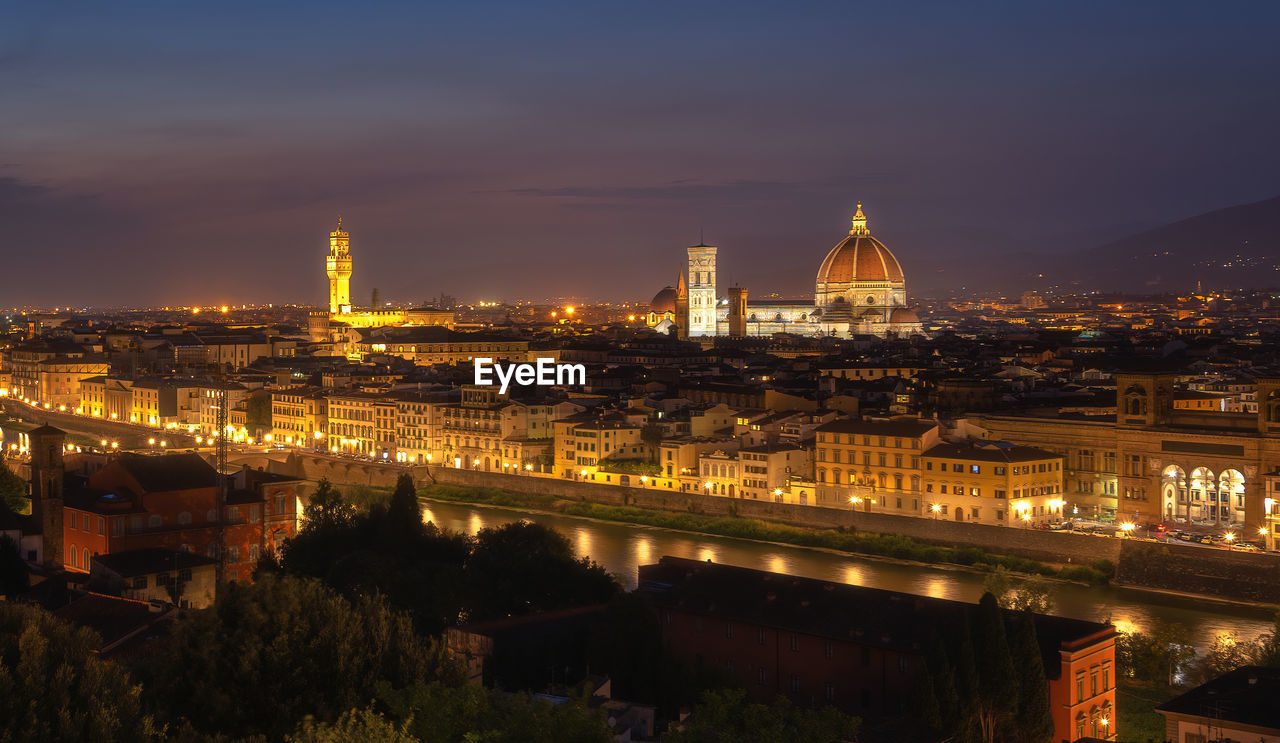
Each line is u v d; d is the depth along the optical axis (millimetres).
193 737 128875
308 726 130750
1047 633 186500
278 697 148500
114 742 121500
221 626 156625
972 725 165875
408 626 166750
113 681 130125
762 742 137375
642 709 166625
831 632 198125
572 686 177750
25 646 130125
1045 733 173625
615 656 191125
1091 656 184625
